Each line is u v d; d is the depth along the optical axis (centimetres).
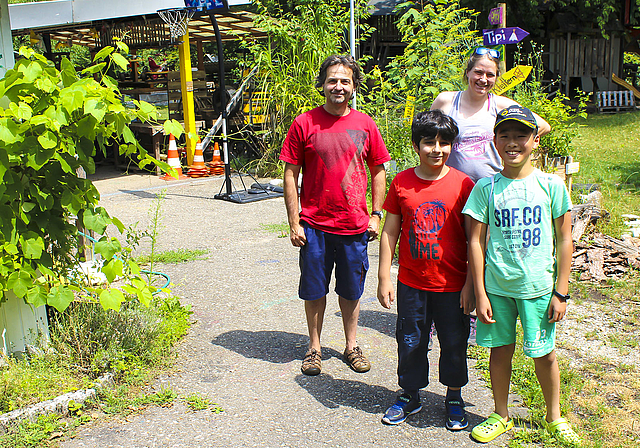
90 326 385
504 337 306
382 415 336
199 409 338
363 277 391
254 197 938
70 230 368
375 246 670
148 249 665
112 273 357
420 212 319
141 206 905
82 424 320
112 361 363
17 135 308
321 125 374
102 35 1383
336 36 1252
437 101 407
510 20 2006
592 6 2041
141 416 330
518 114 287
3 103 342
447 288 319
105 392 343
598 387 361
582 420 326
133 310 411
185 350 414
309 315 388
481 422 325
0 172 311
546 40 2312
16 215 333
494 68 380
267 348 420
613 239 614
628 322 457
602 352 409
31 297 332
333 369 391
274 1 1316
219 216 832
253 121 1277
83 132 336
